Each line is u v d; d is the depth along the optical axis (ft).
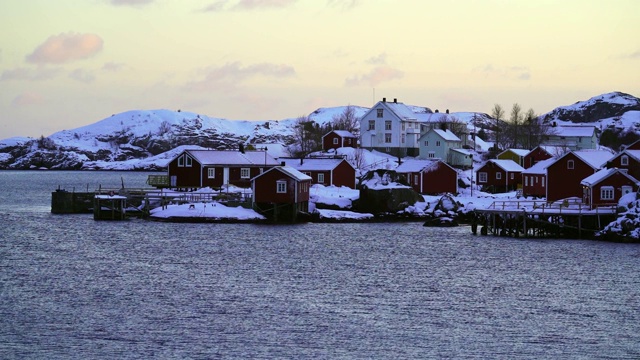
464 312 298.15
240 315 291.17
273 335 267.80
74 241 459.73
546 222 485.97
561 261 399.44
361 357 247.70
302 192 567.59
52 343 257.34
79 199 615.16
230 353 250.16
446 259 407.03
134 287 334.65
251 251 428.15
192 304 306.14
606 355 251.19
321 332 271.69
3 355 245.86
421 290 333.62
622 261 398.21
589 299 318.65
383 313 296.10
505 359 247.09
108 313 291.79
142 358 244.63
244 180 650.84
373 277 360.69
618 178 495.82
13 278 350.84
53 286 334.85
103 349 252.21
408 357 248.32
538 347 258.16
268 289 333.42
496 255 419.13
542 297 321.93
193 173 642.63
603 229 479.82
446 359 246.68
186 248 435.53
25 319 282.77
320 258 408.67
